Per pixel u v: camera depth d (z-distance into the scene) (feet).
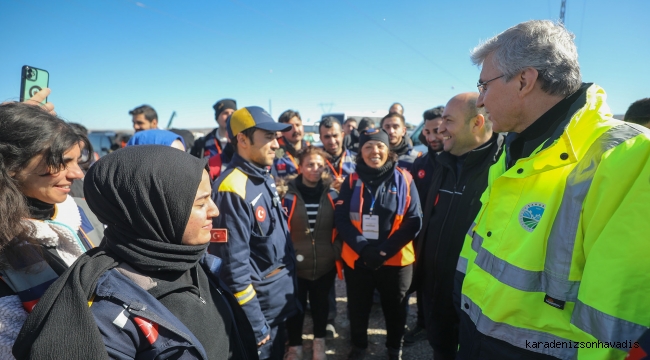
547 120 3.73
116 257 2.86
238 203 5.69
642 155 2.69
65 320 2.31
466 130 6.42
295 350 8.18
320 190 8.60
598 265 2.74
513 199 3.75
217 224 5.63
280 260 6.52
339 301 12.12
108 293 2.56
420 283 7.85
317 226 8.21
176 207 2.80
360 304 7.97
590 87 3.50
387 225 7.68
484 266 3.96
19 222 2.93
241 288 5.50
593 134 3.18
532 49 3.56
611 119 3.23
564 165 3.26
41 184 3.37
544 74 3.54
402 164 12.43
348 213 8.00
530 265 3.42
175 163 2.84
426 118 9.93
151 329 2.63
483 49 4.11
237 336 3.88
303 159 8.25
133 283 2.74
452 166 6.92
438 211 7.07
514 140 4.25
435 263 6.75
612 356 2.58
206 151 15.08
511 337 3.58
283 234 6.66
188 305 3.05
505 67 3.76
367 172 7.91
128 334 2.57
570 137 3.30
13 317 2.76
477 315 4.00
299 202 8.23
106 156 2.88
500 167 4.58
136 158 2.78
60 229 3.52
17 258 2.87
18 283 2.86
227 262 5.50
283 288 6.46
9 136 3.06
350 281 8.02
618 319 2.58
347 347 9.29
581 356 2.91
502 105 3.94
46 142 3.22
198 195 3.01
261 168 6.54
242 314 4.09
